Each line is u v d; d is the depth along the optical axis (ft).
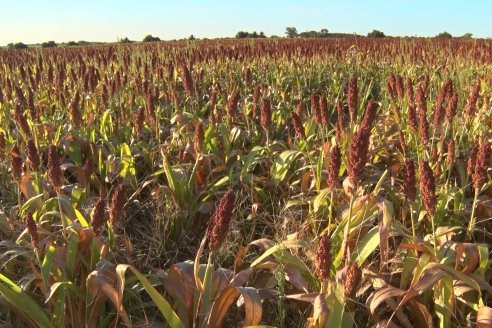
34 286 10.00
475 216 11.73
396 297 9.03
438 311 8.20
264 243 9.41
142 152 16.31
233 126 18.62
